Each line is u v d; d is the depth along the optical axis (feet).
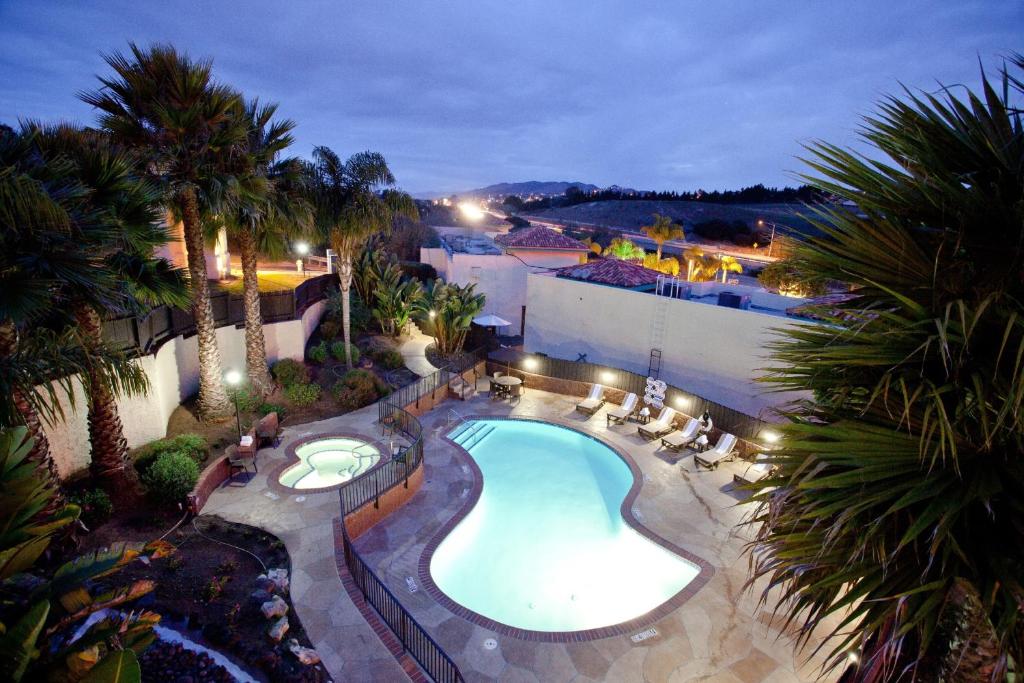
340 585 33.58
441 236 163.12
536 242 120.67
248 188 46.50
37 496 17.94
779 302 71.46
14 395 28.32
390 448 54.08
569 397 72.33
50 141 29.53
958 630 12.55
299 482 47.19
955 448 11.33
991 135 12.15
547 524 45.88
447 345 84.69
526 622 34.76
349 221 64.28
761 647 30.83
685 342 66.18
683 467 53.52
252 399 56.59
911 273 13.16
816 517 13.57
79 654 14.84
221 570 33.22
